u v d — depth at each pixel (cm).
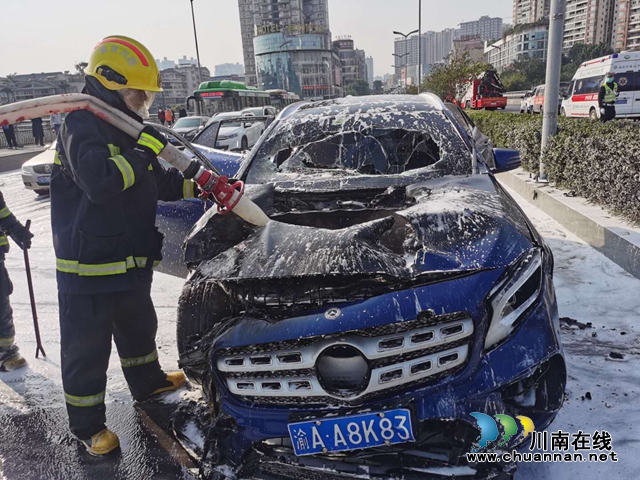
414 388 187
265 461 202
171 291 476
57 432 287
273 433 196
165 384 313
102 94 229
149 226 253
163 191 271
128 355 296
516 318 196
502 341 193
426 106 353
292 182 302
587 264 454
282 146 341
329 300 199
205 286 232
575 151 612
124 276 244
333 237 214
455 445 189
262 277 200
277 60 11825
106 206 234
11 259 626
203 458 204
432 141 329
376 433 186
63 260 239
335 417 188
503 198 255
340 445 188
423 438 196
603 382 279
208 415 250
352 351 194
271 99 3144
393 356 186
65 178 237
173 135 285
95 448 261
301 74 11906
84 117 222
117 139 234
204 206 339
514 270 203
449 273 197
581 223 526
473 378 188
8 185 1266
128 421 290
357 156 332
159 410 299
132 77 229
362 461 195
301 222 278
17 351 361
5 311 351
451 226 218
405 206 273
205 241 239
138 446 269
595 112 1912
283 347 194
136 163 222
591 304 376
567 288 407
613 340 324
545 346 195
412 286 197
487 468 188
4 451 271
